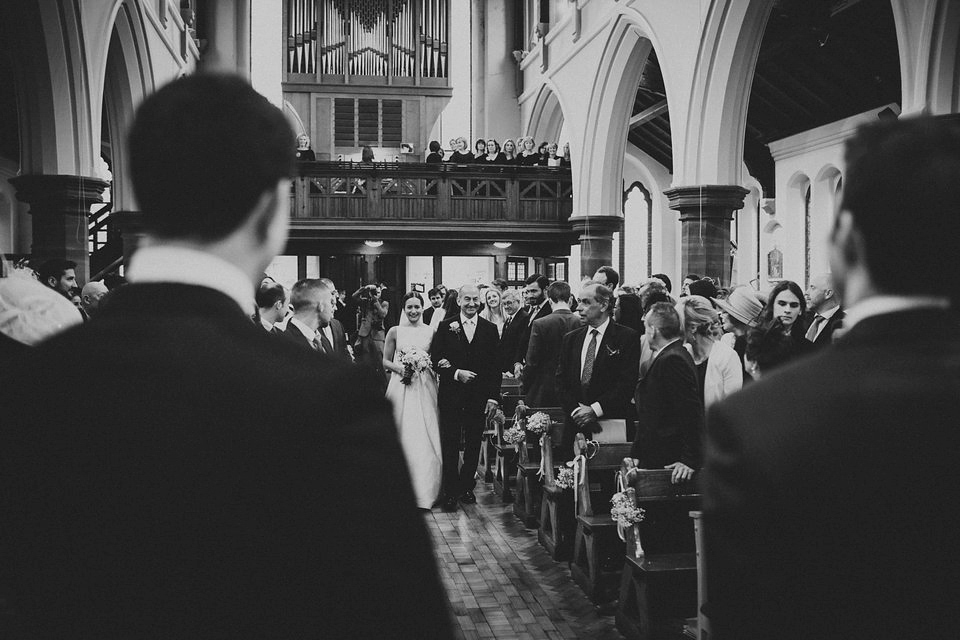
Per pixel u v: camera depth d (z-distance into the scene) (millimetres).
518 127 21891
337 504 867
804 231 17375
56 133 10266
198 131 974
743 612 927
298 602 856
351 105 21750
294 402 891
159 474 855
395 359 7477
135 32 13008
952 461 891
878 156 1022
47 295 2395
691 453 4395
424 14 21844
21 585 885
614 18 14570
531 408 6930
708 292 6348
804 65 14875
